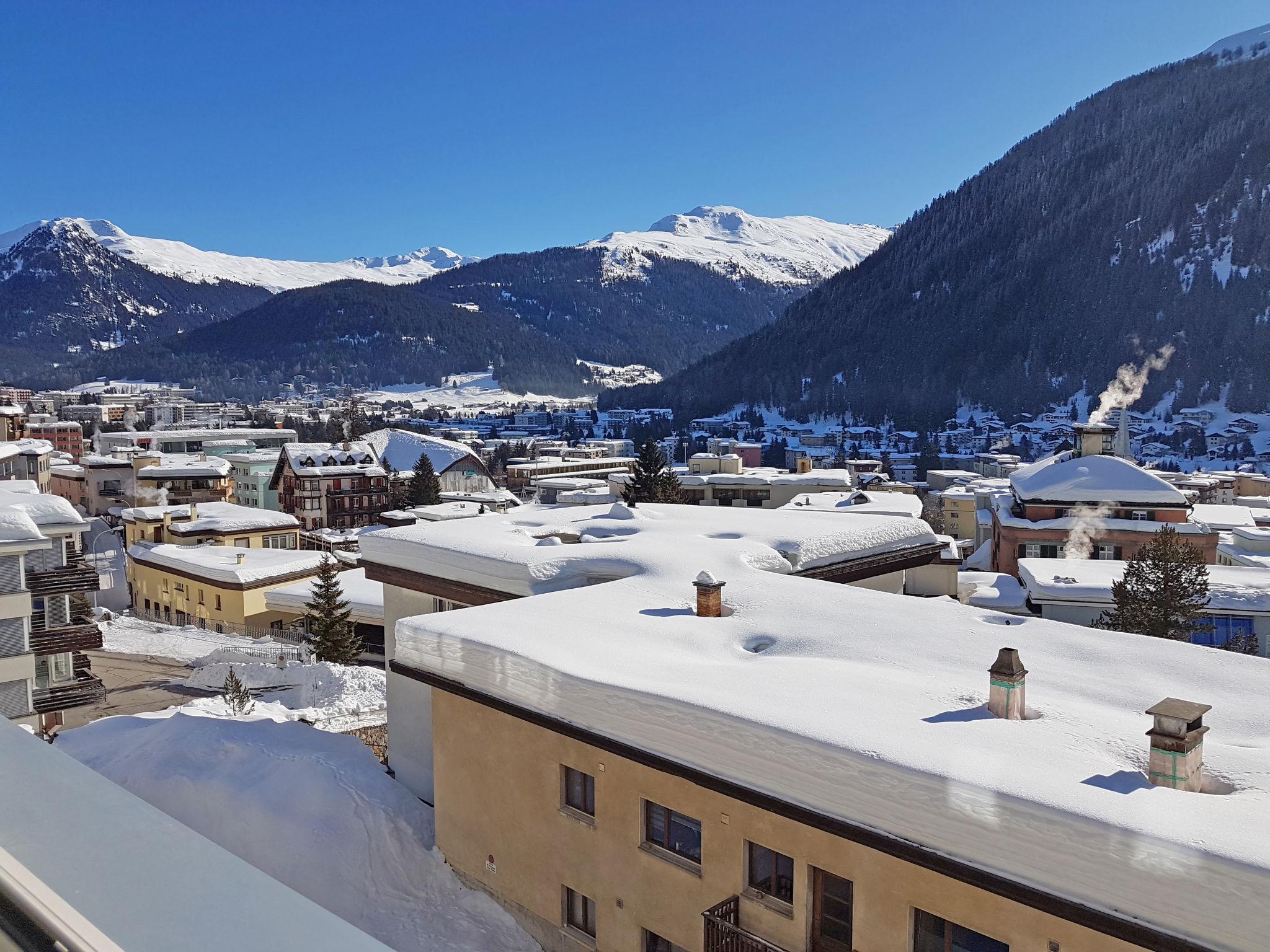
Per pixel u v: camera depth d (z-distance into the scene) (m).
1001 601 44.44
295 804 18.33
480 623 16.61
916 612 17.06
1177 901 8.27
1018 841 9.25
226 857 1.93
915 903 10.29
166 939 1.54
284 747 21.69
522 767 15.17
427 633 16.44
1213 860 8.08
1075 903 8.87
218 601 57.00
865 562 24.92
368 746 25.89
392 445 142.38
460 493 120.69
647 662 14.43
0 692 28.34
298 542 76.81
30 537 28.70
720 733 11.85
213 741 21.75
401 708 21.62
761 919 11.84
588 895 14.18
